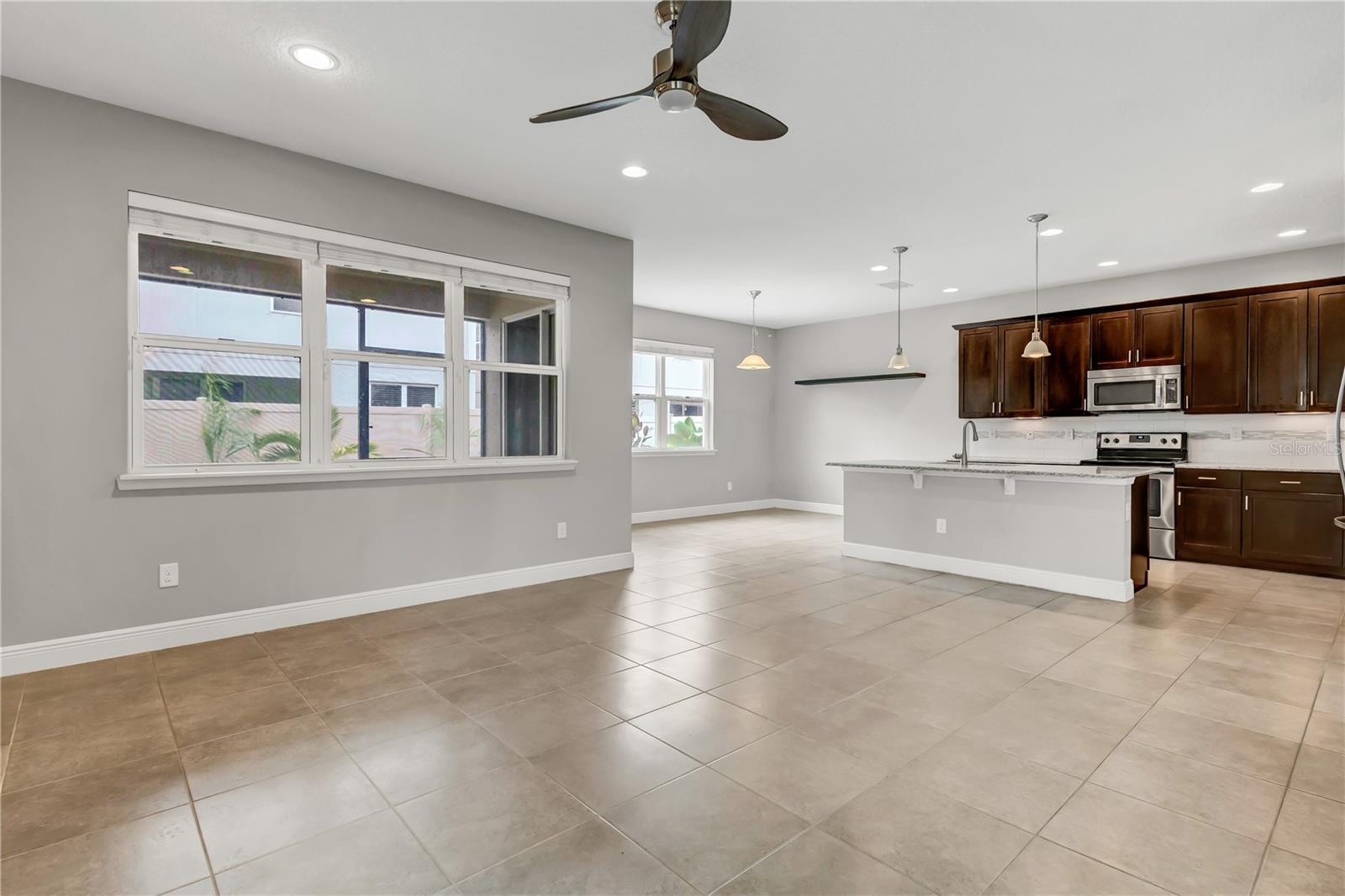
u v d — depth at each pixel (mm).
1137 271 5996
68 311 2988
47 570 2955
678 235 5027
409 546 4047
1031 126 3209
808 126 3223
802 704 2623
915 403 7887
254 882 1604
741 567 5250
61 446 2980
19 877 1615
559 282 4715
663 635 3508
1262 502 5082
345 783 2047
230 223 3375
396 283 4004
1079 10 2318
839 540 6602
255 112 3127
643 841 1763
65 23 2420
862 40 2510
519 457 4562
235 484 3420
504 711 2559
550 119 2359
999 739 2334
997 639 3438
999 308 7109
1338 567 4770
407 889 1577
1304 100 2936
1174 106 2998
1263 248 5238
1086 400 6109
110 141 3070
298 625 3637
